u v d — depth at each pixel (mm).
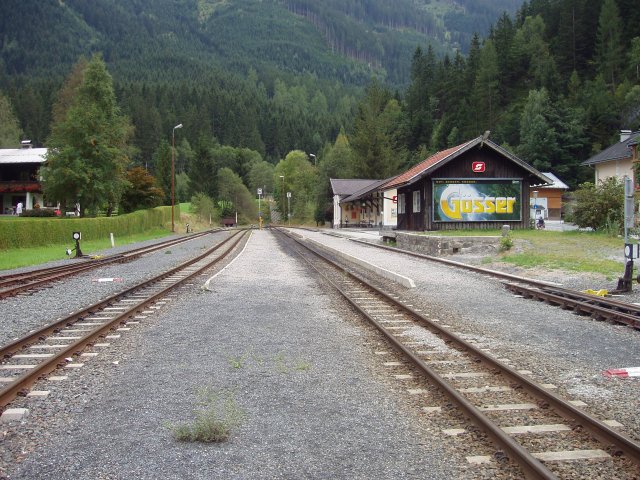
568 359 7797
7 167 67938
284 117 180625
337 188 74812
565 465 4488
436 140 95562
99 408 5930
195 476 4375
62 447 4938
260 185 139375
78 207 53469
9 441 5082
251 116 172625
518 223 32312
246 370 7344
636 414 5648
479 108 90562
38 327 10352
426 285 15367
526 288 13453
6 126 83125
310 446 4938
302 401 6121
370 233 49594
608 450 4695
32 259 25797
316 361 7781
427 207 31906
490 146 31609
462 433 5156
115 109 50750
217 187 99750
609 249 20234
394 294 13977
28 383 6566
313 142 170375
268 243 38844
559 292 12898
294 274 18656
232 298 13469
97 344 8711
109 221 43688
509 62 98000
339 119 182250
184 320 10734
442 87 111000
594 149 70625
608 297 12555
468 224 32156
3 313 11773
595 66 88875
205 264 21797
